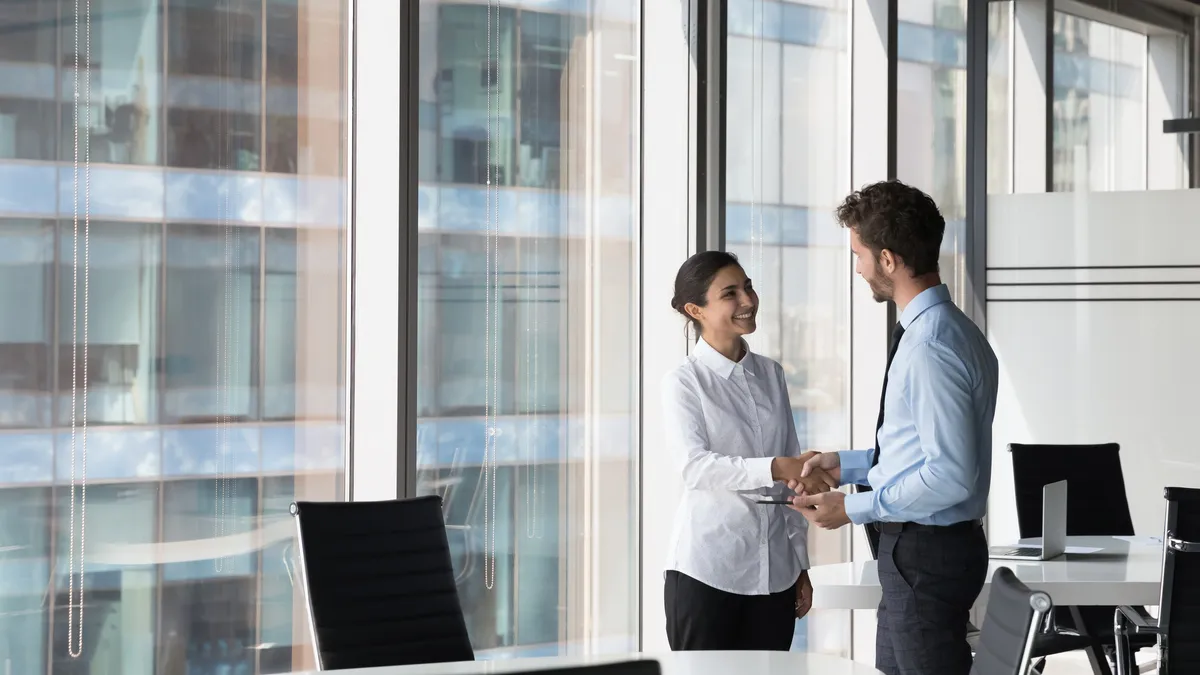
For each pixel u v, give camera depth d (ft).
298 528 9.52
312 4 11.82
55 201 10.29
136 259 10.75
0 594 10.02
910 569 8.51
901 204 8.59
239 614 11.40
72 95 10.37
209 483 11.19
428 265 12.82
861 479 9.64
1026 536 15.74
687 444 9.97
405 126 12.18
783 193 17.04
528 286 13.73
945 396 8.26
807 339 17.56
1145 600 11.56
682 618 9.98
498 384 13.46
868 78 18.22
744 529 9.95
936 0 19.74
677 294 10.50
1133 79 19.92
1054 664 19.10
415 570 9.95
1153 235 19.38
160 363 10.89
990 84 20.34
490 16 13.34
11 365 10.08
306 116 11.78
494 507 13.44
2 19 9.98
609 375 14.55
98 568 10.53
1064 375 19.79
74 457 10.41
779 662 7.96
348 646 9.36
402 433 12.18
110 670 10.61
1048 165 20.12
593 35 14.35
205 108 11.16
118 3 10.62
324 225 11.91
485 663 8.00
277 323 11.61
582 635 14.29
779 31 16.96
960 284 20.34
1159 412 19.38
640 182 14.85
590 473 14.35
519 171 13.62
